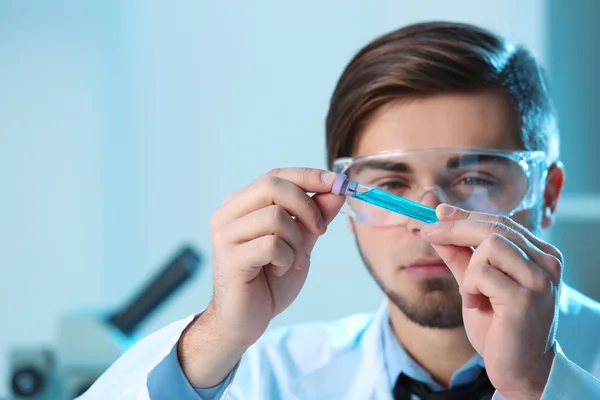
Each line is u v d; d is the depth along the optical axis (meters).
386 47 1.21
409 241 1.14
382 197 0.97
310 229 0.98
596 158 2.71
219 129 3.06
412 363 1.28
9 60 3.03
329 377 1.35
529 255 0.89
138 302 2.06
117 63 3.06
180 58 3.06
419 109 1.17
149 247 3.08
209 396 1.08
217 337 1.05
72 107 3.05
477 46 1.20
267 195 0.98
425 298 1.15
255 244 0.96
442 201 1.11
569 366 0.89
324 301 3.02
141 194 3.08
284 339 1.47
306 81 3.04
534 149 1.25
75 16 3.04
